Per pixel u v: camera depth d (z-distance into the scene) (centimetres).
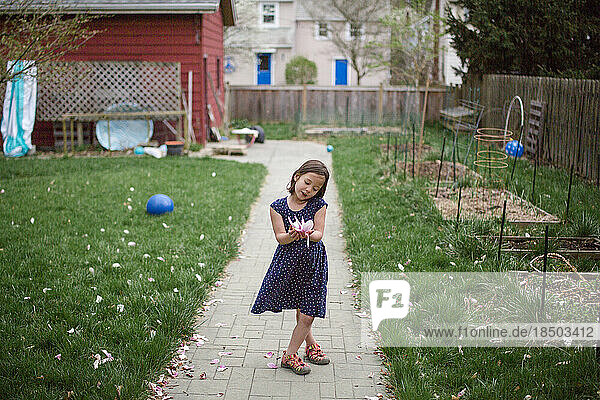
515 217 681
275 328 435
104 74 1350
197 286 498
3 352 368
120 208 776
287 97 2008
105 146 1331
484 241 577
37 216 725
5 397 322
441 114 1881
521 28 1327
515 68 1427
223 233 663
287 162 1241
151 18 1381
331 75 2845
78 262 552
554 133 1048
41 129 1396
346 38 2680
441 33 1608
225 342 410
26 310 435
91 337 392
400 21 1761
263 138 1563
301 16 2800
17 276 513
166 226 689
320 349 384
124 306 446
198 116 1422
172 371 364
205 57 1440
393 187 879
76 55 1392
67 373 345
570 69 1235
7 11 765
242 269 571
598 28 1297
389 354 381
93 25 1379
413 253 570
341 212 798
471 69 1565
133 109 1357
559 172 966
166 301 451
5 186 907
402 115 1778
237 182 972
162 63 1345
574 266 524
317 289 360
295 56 2762
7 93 1257
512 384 337
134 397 326
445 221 670
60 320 423
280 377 362
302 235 348
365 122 1964
